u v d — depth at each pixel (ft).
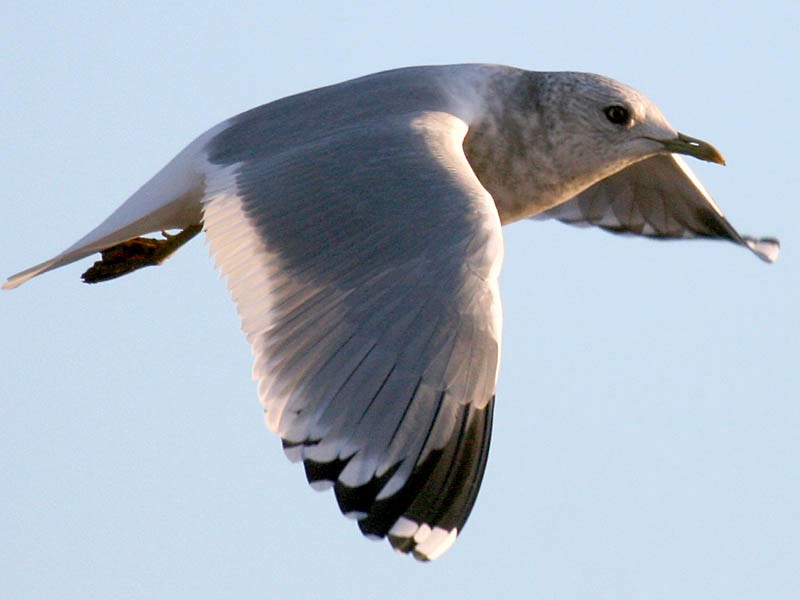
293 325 37.81
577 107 47.65
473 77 47.01
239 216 40.52
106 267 47.21
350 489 36.22
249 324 38.34
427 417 36.58
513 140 47.21
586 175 48.42
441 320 36.99
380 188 39.52
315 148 41.75
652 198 53.16
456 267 37.47
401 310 37.14
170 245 47.14
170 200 43.96
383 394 36.55
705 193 51.93
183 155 44.55
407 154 40.70
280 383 37.19
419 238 38.04
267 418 36.99
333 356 37.06
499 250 37.93
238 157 43.27
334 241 38.75
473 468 36.99
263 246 39.50
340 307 37.60
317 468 36.40
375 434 36.40
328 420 36.55
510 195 48.16
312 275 38.32
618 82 48.44
